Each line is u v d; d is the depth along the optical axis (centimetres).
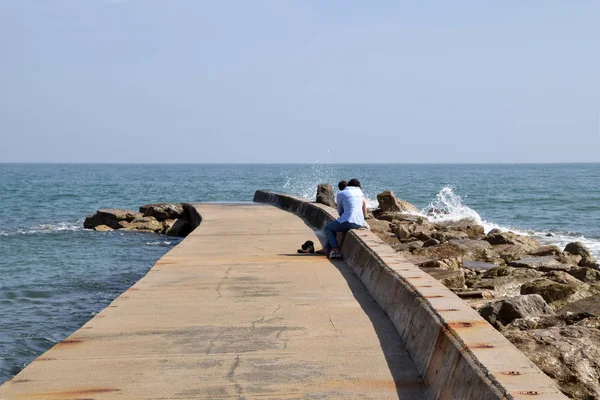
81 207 4741
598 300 895
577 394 530
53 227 3080
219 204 2831
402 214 2592
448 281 1137
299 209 2267
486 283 1141
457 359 467
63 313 1290
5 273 1753
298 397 514
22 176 13175
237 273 1059
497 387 384
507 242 1806
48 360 606
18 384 544
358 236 1138
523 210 4378
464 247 1578
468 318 548
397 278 759
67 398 514
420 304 625
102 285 1577
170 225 2830
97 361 602
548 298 980
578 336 607
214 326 721
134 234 2731
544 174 14562
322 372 569
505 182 9419
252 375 563
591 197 5606
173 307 813
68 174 15212
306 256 1249
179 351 631
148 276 1031
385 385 537
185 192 7075
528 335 613
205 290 920
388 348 634
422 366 556
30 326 1185
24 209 4481
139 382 548
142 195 6462
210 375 564
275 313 780
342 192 1270
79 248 2286
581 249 1655
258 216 2156
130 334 690
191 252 1300
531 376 401
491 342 477
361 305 820
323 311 788
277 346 645
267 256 1248
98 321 744
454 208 3466
